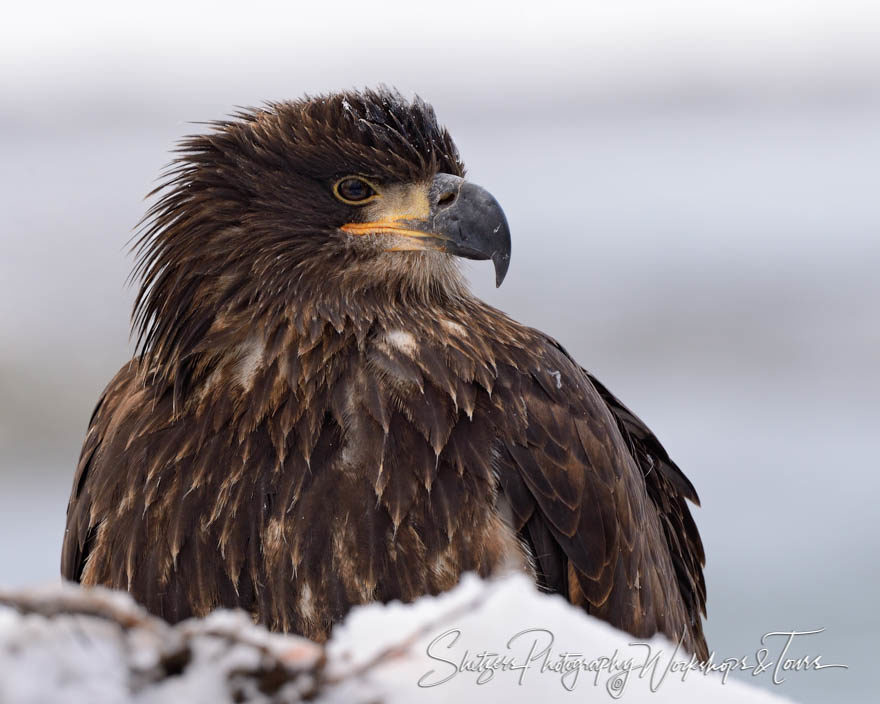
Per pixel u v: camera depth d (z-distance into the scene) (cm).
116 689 477
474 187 1000
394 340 930
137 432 939
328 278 956
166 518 900
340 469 882
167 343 962
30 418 3591
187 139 1008
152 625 491
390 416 894
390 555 863
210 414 920
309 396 906
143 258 1013
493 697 535
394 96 1029
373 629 552
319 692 496
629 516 963
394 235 980
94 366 4062
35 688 469
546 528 925
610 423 995
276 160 980
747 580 2344
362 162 975
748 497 2962
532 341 983
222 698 487
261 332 943
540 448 923
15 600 485
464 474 889
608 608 941
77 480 1035
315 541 866
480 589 568
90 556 946
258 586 875
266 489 887
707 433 3719
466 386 917
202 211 980
